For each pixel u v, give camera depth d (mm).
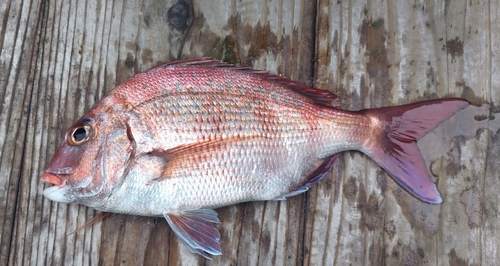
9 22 383
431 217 373
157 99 356
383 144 379
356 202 390
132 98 355
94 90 396
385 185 387
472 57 370
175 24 425
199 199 358
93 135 350
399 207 382
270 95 376
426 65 385
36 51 385
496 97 361
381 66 396
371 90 396
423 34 388
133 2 414
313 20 412
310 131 380
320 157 385
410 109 374
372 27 400
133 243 392
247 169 365
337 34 406
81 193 350
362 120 380
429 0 388
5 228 367
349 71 401
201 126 358
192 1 428
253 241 396
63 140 355
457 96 373
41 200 376
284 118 376
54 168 349
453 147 370
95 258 383
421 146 375
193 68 370
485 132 363
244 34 422
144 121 351
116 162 347
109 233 388
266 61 416
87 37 399
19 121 377
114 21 407
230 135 362
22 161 375
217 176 359
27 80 381
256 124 369
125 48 408
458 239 363
